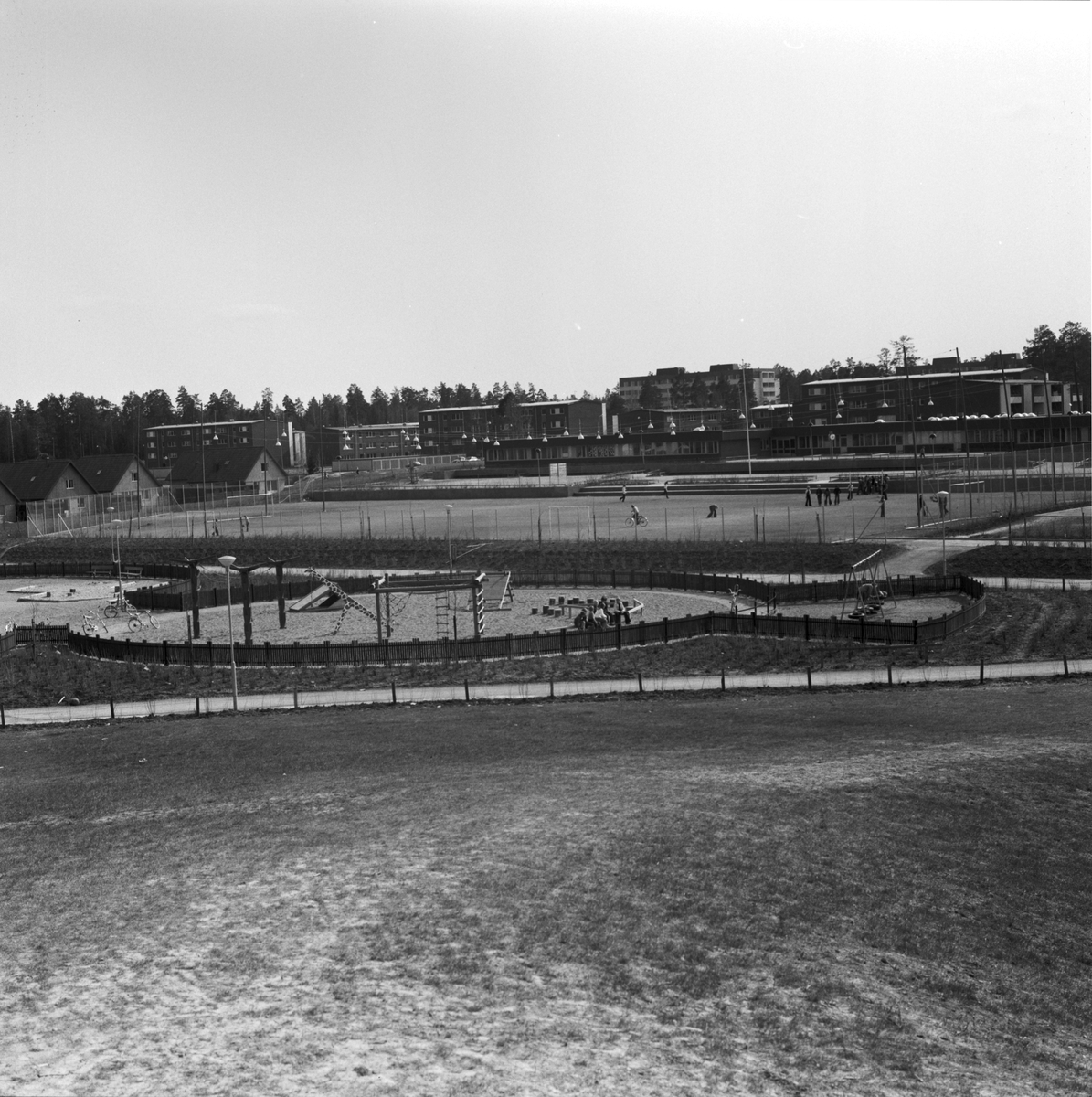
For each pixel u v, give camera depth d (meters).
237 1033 17.36
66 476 140.25
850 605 65.12
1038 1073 17.83
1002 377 183.62
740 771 31.55
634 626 54.84
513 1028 17.62
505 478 175.12
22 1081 16.00
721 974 19.88
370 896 22.66
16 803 32.03
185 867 24.98
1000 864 25.69
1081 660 47.19
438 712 43.19
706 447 178.00
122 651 57.19
